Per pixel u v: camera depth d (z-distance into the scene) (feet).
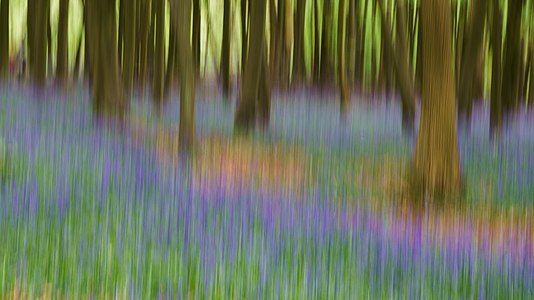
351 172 48.16
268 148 57.47
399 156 58.44
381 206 36.86
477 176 51.80
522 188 48.42
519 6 94.02
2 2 104.32
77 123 58.23
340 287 23.38
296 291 22.66
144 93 105.40
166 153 48.14
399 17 79.61
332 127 78.38
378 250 27.45
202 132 66.49
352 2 134.92
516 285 25.38
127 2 84.94
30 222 27.55
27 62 106.11
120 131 56.18
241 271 23.73
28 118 58.39
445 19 46.34
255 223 29.81
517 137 77.87
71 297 21.31
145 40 105.60
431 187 44.78
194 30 114.52
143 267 23.62
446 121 45.62
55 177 35.94
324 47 134.41
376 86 138.82
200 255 25.11
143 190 34.68
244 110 72.18
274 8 119.03
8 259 23.73
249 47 73.67
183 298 21.47
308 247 27.09
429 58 46.39
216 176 40.81
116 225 28.14
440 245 29.09
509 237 32.60
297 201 35.40
